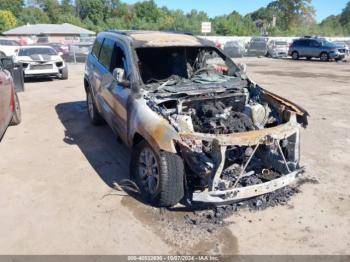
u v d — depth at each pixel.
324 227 4.04
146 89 4.85
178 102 4.61
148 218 4.20
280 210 4.36
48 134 7.27
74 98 10.92
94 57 7.26
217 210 4.30
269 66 23.45
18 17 93.44
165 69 5.75
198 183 4.47
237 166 4.54
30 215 4.28
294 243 3.78
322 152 6.34
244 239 3.83
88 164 5.73
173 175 4.16
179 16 81.88
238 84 5.37
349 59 30.77
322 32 83.62
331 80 16.09
